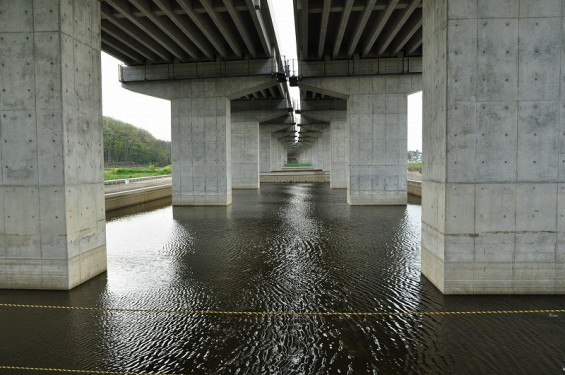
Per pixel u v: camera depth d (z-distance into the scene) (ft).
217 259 39.88
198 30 67.21
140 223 63.26
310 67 79.51
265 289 30.71
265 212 75.05
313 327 23.94
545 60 28.07
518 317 25.05
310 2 55.36
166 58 78.07
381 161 82.23
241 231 55.21
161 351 21.08
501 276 28.91
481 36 28.02
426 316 25.36
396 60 77.92
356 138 82.23
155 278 33.73
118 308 27.04
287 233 53.16
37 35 29.63
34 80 29.81
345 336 22.72
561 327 23.62
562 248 28.55
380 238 49.29
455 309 26.40
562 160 28.27
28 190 30.42
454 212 28.76
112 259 40.16
